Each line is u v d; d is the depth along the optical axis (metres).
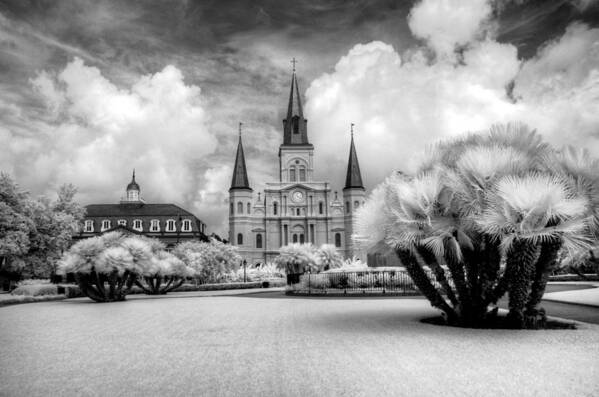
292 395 5.07
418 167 10.77
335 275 24.62
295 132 97.38
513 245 9.60
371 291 22.84
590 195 9.51
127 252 23.12
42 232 39.50
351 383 5.50
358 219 10.75
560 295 18.62
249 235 90.88
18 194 36.50
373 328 10.08
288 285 27.41
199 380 5.79
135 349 8.10
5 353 7.88
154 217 81.62
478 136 10.78
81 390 5.44
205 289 37.03
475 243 10.15
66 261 22.42
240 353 7.50
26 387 5.61
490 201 9.05
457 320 10.49
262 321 12.01
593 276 33.72
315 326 10.65
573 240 8.89
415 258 10.74
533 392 5.04
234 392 5.23
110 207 83.81
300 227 91.69
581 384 5.32
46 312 16.30
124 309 17.11
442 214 9.95
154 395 5.18
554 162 9.76
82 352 7.89
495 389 5.16
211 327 10.99
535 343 7.91
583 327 9.87
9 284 41.06
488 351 7.23
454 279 10.32
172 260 30.44
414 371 6.02
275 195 92.50
